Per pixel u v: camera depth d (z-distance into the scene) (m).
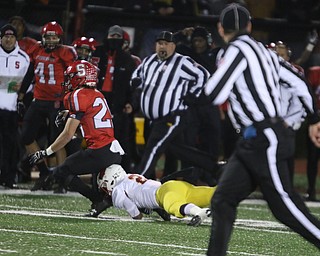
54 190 35.66
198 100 17.67
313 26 45.03
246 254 21.38
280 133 17.56
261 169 17.47
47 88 35.19
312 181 39.06
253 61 17.69
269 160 17.45
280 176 17.52
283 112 19.14
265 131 17.52
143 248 21.27
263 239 24.27
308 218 17.55
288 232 26.19
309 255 21.72
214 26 43.41
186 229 25.38
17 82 36.25
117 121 36.19
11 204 30.48
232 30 18.16
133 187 26.83
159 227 25.58
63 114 28.48
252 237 24.56
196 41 36.31
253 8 45.03
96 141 26.66
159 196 26.31
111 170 26.97
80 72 26.83
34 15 41.44
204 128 37.38
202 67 33.16
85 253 20.03
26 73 35.94
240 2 44.44
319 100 37.88
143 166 32.88
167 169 37.28
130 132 37.94
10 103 36.38
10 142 36.69
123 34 36.66
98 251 20.45
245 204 36.00
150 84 33.31
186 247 21.78
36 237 22.28
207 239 23.45
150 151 32.94
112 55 36.28
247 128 17.69
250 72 17.66
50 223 25.28
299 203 17.61
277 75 18.08
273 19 44.97
